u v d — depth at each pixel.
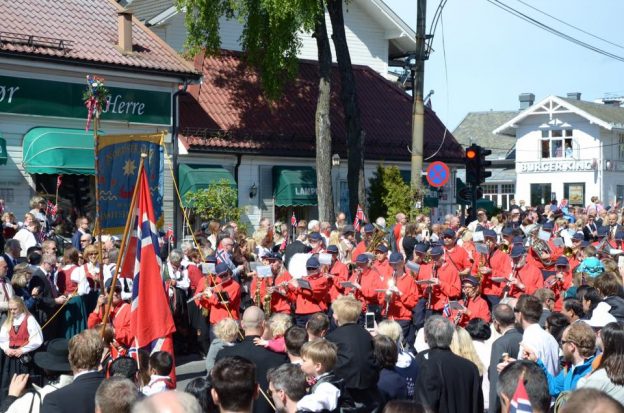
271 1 22.88
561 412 3.82
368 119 33.09
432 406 7.32
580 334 7.39
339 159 28.03
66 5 23.66
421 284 13.89
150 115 23.81
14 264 13.54
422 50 23.92
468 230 18.67
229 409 5.46
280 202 28.12
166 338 8.34
